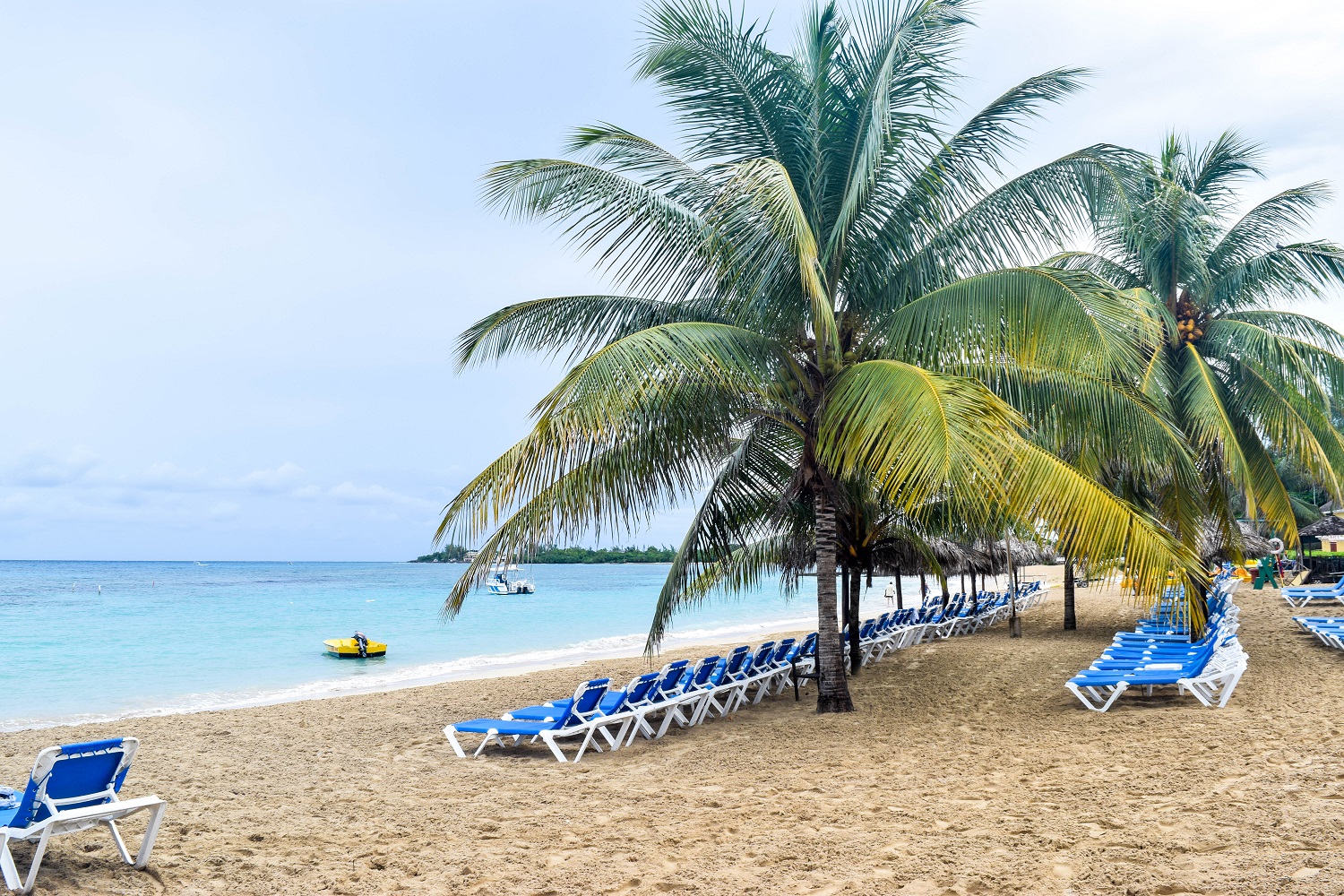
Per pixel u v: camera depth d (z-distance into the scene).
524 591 58.59
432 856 4.97
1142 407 8.38
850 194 8.18
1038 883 4.01
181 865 4.90
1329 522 21.80
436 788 6.95
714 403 8.98
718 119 9.48
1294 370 11.59
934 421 6.57
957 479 6.73
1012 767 6.45
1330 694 8.64
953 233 9.33
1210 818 4.72
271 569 145.50
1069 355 7.46
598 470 9.12
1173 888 3.79
